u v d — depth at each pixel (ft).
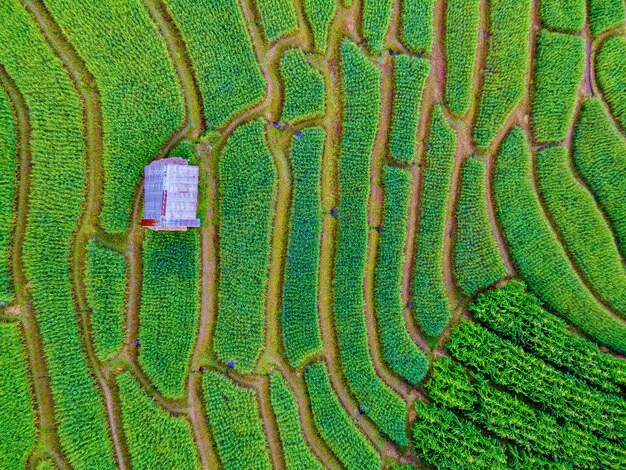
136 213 51.11
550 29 57.93
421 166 56.29
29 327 48.60
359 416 53.83
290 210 53.42
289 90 53.11
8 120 47.62
